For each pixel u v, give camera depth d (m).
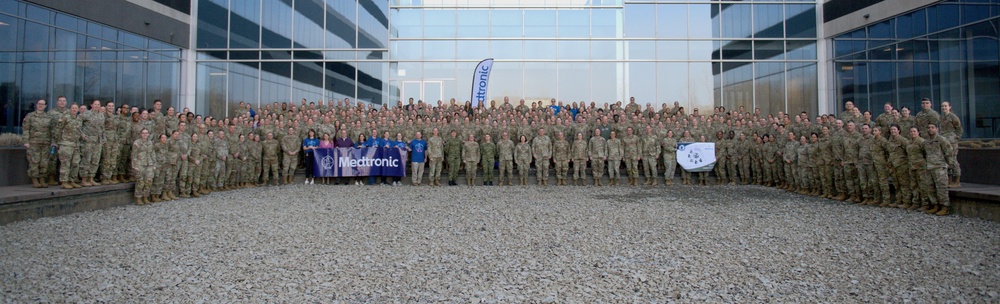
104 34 20.09
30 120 10.48
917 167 10.23
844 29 23.91
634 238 7.66
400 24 25.34
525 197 12.81
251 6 24.89
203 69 24.67
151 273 5.80
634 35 25.38
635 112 18.86
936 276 5.69
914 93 20.69
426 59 25.27
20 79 17.03
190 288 5.27
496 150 17.02
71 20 18.78
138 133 12.39
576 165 16.31
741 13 25.39
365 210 10.45
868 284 5.43
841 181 12.30
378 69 25.19
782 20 25.41
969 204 9.73
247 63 24.78
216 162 13.84
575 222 9.05
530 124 17.88
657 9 25.36
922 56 20.34
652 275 5.75
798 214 10.03
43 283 5.39
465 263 6.27
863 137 11.61
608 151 16.25
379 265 6.16
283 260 6.37
